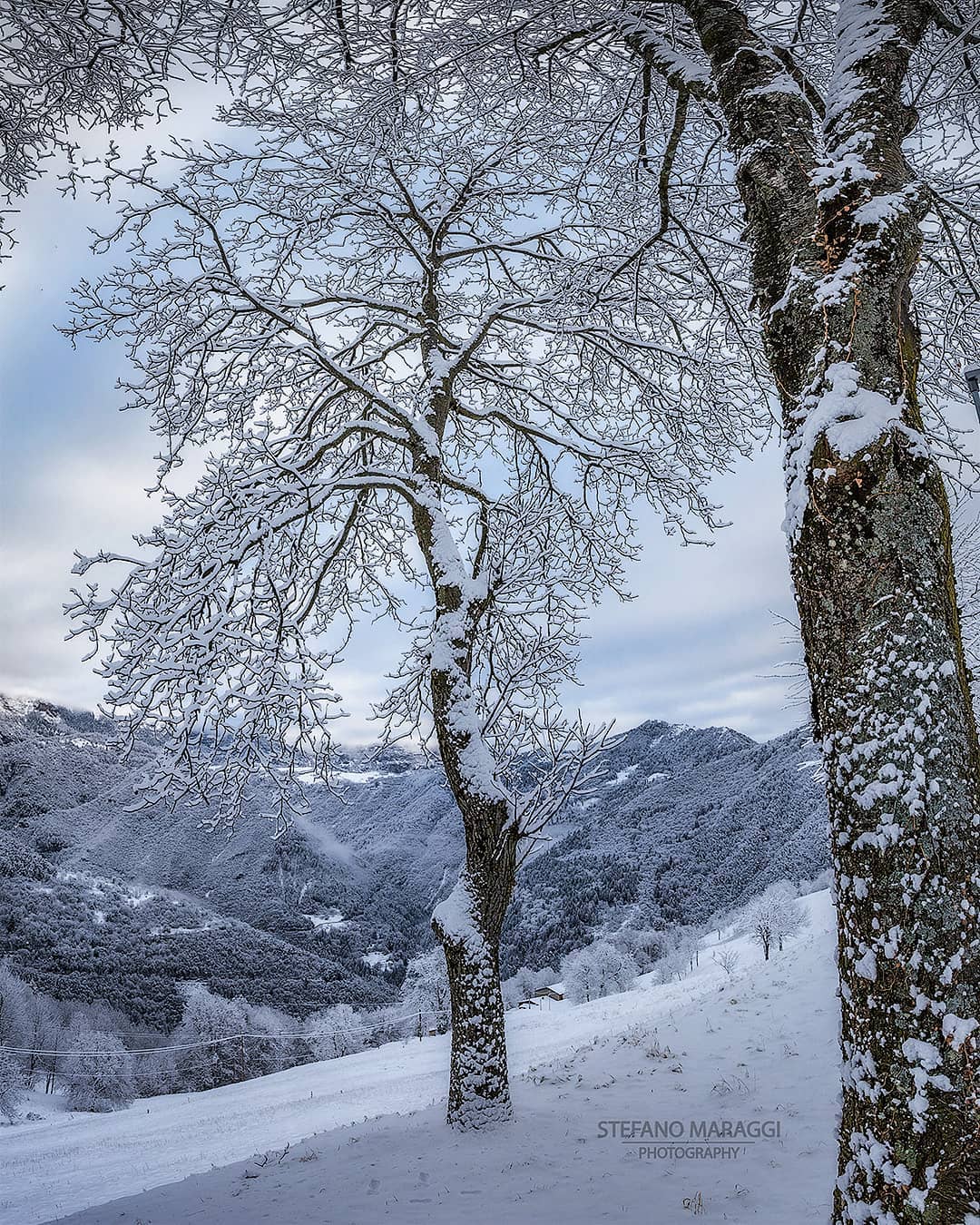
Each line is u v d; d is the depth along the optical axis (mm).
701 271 8695
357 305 10602
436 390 10336
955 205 6668
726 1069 8883
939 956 2740
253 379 10789
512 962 124250
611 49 6539
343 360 11734
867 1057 2824
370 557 13031
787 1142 6418
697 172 7824
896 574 3115
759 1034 10172
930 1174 2594
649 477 11180
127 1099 62094
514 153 8961
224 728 8180
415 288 11977
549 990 74062
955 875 2811
